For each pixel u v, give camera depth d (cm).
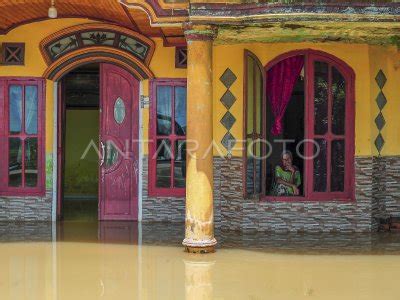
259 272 689
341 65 934
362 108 934
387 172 970
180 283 643
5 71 998
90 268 706
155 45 997
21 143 1007
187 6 752
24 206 1006
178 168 1009
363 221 930
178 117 1008
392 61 963
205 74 761
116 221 1015
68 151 1335
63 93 1033
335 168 942
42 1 881
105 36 998
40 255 770
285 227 928
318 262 737
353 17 733
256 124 930
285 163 945
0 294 606
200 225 773
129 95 1014
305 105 935
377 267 714
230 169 934
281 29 807
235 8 744
